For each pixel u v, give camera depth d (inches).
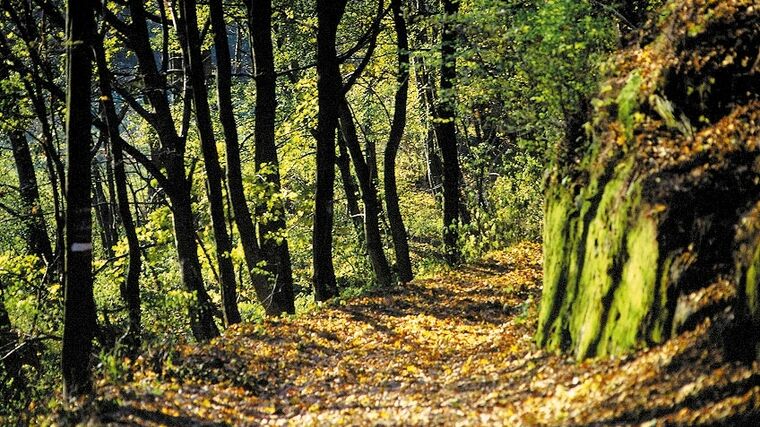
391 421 409.1
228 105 823.1
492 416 370.0
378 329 692.1
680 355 338.6
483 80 618.2
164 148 839.1
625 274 400.5
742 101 406.3
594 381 358.6
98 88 868.0
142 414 414.3
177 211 850.8
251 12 866.1
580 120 500.1
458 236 1058.7
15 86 716.7
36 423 480.7
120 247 969.5
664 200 387.9
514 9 584.1
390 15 1146.0
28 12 741.3
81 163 506.9
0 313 812.0
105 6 781.3
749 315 319.9
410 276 1085.1
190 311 816.9
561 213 472.1
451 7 856.9
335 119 868.0
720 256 361.1
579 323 428.5
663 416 300.5
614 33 553.0
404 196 1646.2
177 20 837.8
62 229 758.5
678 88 426.9
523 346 484.4
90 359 535.5
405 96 1058.7
